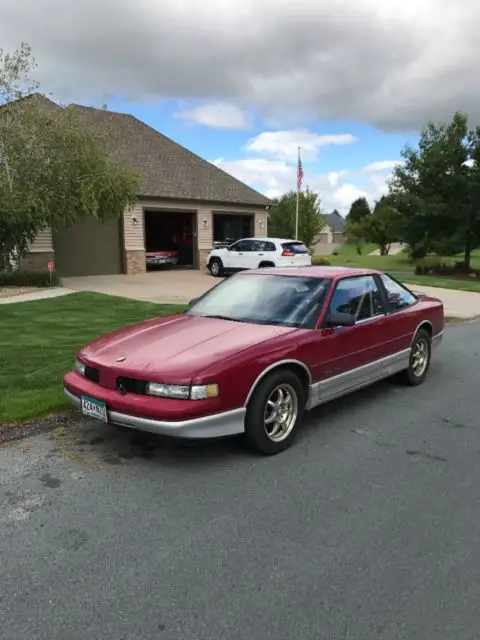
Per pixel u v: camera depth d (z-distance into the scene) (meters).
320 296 5.00
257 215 24.80
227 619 2.42
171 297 13.94
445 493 3.67
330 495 3.62
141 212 20.56
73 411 5.18
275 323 4.85
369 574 2.75
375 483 3.81
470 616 2.46
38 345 7.84
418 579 2.72
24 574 2.73
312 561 2.86
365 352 5.28
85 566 2.80
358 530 3.18
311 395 4.63
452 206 23.22
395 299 6.04
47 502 3.47
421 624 2.40
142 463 4.09
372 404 5.68
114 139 16.30
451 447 4.52
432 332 6.68
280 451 4.35
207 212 22.72
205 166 24.66
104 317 10.32
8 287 14.88
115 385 4.04
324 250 67.50
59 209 14.12
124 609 2.48
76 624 2.38
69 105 15.10
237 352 4.07
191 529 3.17
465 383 6.59
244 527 3.20
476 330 10.65
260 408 4.12
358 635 2.33
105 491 3.63
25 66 13.67
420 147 24.30
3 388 5.71
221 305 5.37
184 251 23.66
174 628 2.36
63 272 18.92
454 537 3.12
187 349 4.19
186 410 3.75
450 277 23.00
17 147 13.17
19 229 13.75
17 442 4.47
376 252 59.28
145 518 3.28
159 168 22.44
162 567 2.80
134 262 20.55
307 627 2.37
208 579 2.70
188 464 4.08
